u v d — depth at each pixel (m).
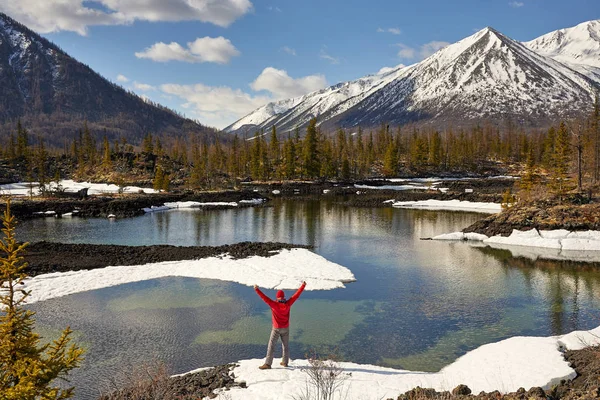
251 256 28.95
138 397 10.48
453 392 10.34
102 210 55.34
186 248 31.27
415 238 38.62
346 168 112.62
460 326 17.31
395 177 119.81
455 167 137.25
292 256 29.06
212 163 105.38
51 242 32.53
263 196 76.50
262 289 22.19
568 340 14.59
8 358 7.74
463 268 27.47
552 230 35.88
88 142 121.38
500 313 18.88
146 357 14.19
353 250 33.09
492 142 155.25
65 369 7.79
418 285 23.41
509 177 116.19
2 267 8.25
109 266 26.02
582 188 50.97
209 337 15.94
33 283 22.17
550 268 27.53
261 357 14.28
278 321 11.87
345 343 15.59
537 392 9.53
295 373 11.45
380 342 15.69
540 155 130.88
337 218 51.69
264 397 10.04
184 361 13.95
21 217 51.06
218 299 20.44
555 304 20.12
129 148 114.12
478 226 39.97
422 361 14.13
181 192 77.69
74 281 22.86
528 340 14.79
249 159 121.44
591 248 33.34
